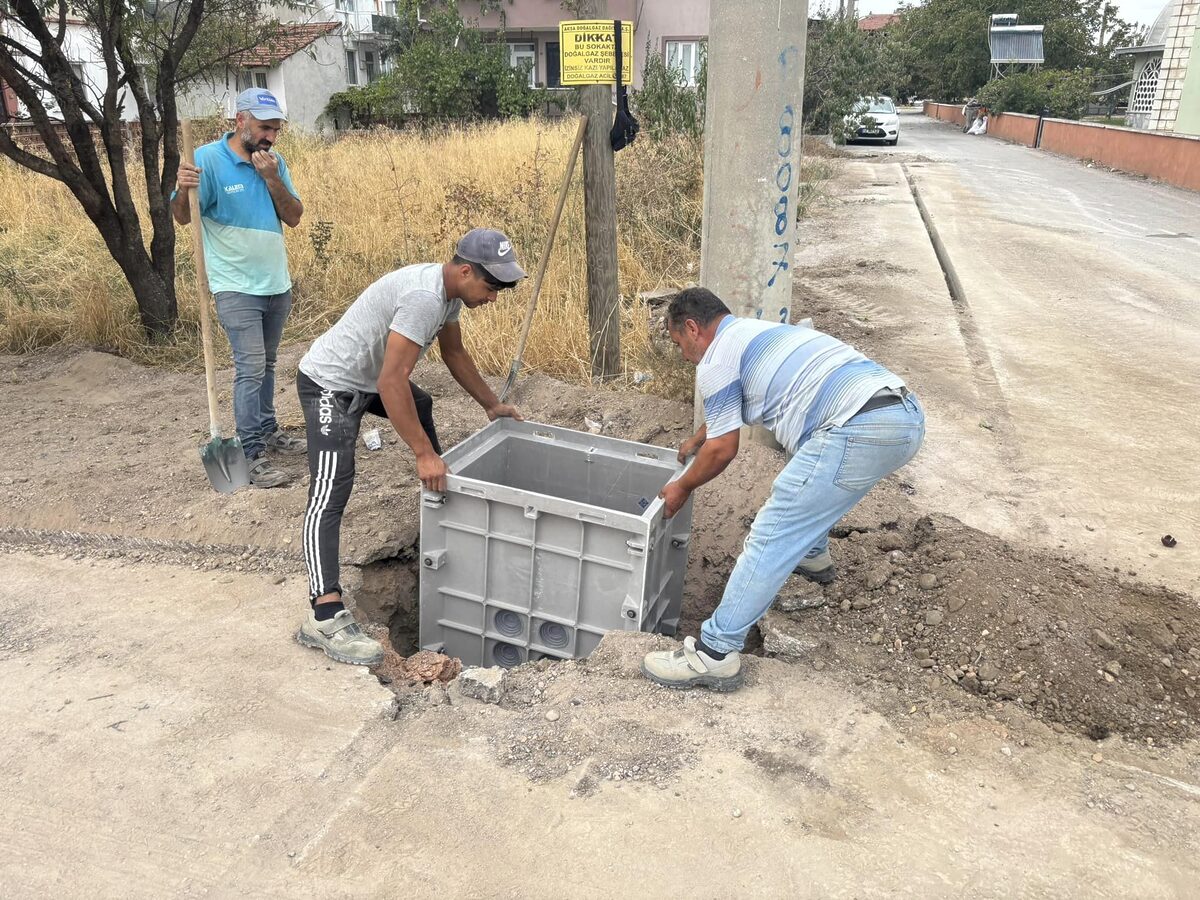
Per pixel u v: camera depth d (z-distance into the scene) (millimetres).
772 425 2928
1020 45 43500
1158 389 6082
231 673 3119
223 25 7688
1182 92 23000
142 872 2342
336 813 2531
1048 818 2551
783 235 4332
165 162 6652
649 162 10352
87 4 6285
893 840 2467
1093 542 4090
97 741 2785
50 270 8172
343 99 24922
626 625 3312
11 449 4891
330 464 3232
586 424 5312
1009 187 17297
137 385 6098
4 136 6016
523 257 7699
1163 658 3258
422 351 3156
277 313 4656
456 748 2799
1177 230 12594
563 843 2438
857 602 3561
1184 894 2316
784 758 2762
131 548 4008
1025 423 5465
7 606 3539
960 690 3113
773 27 3975
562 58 5156
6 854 2391
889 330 7258
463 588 3549
